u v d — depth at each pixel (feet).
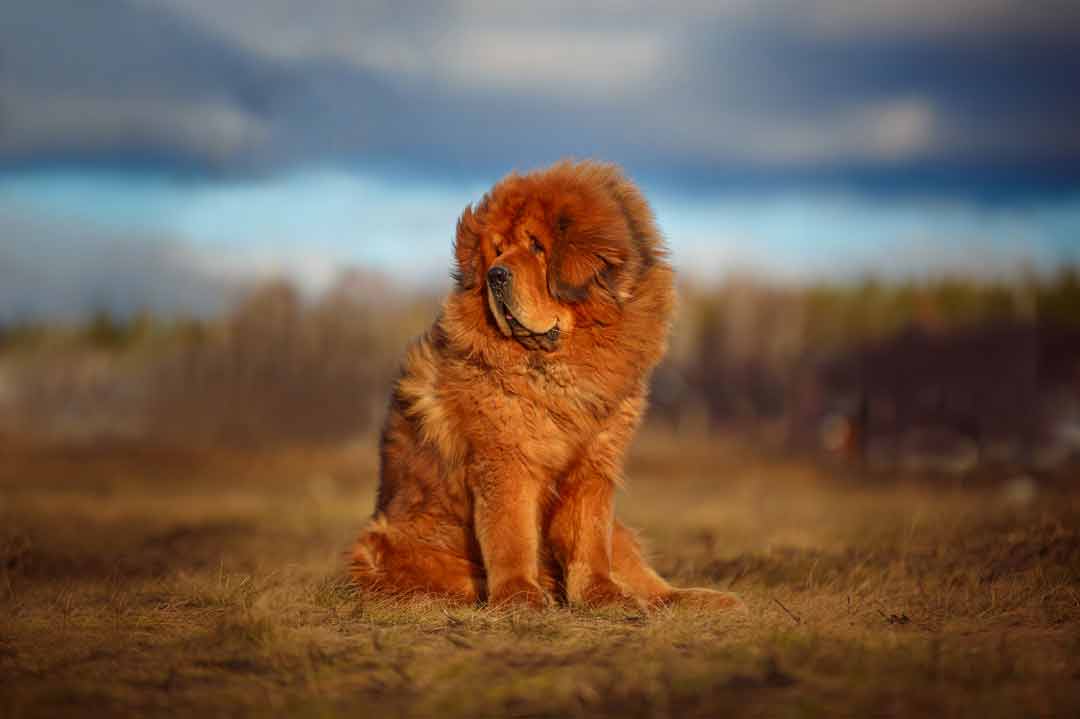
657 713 20.74
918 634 28.48
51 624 30.91
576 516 36.09
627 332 35.47
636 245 36.29
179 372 272.10
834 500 93.61
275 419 249.96
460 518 36.68
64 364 376.68
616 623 31.58
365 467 156.87
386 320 285.23
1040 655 25.29
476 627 30.50
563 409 34.81
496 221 35.47
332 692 22.85
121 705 21.94
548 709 21.20
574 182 36.24
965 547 44.73
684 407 397.60
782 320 473.67
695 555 50.16
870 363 291.58
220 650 26.94
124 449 188.03
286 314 264.11
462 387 35.37
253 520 74.23
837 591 37.22
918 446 193.36
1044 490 93.15
